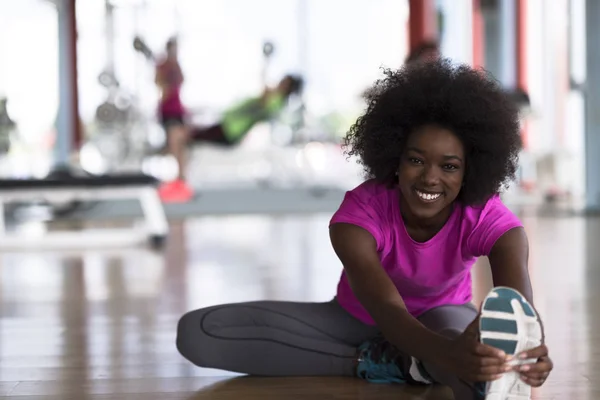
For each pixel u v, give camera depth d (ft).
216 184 36.68
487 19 34.68
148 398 7.30
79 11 33.81
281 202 30.45
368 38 40.70
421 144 6.15
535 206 27.96
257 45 39.52
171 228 23.56
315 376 7.84
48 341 9.81
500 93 6.35
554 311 11.01
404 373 7.38
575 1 26.96
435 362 5.62
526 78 32.48
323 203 30.12
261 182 35.86
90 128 34.35
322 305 7.89
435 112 6.17
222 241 20.39
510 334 5.27
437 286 7.04
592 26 26.17
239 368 7.76
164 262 16.88
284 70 39.83
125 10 33.45
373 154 6.49
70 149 33.40
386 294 6.17
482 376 5.29
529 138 31.55
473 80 6.29
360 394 7.23
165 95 31.01
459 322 6.95
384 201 6.70
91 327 10.60
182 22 38.47
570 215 25.09
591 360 8.36
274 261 16.70
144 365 8.53
